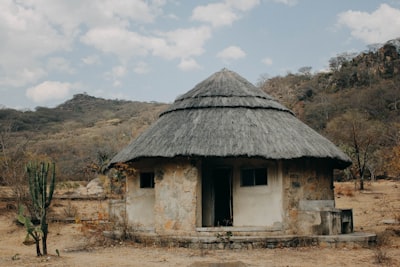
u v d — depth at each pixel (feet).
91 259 39.65
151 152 49.16
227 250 44.62
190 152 47.55
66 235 58.80
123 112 355.36
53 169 43.37
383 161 122.42
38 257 40.81
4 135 160.35
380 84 254.27
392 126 163.12
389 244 47.60
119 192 80.38
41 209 42.22
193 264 36.81
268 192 50.42
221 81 58.23
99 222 58.54
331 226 48.11
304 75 319.47
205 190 53.93
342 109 229.45
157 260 39.09
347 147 123.13
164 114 57.62
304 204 49.83
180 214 49.26
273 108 55.72
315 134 55.31
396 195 88.99
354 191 97.60
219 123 51.55
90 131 265.75
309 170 51.57
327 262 37.76
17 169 78.74
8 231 63.31
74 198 88.84
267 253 42.68
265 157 47.24
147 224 53.98
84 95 440.86
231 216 53.47
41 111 348.59
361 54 307.58
